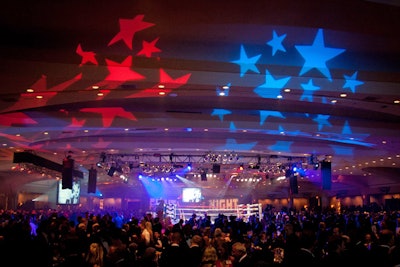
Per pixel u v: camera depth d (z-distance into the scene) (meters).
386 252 7.23
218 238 9.29
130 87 10.38
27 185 35.50
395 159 26.05
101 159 25.72
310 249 6.68
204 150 23.92
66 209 39.09
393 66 9.96
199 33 8.33
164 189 42.72
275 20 7.68
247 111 15.70
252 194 43.78
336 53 9.51
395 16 7.50
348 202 41.00
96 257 7.95
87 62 8.66
